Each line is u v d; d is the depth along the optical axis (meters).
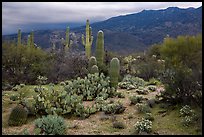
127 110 13.58
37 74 23.77
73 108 13.23
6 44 23.36
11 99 15.40
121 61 29.75
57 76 23.97
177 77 12.56
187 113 11.54
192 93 12.07
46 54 26.86
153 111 12.90
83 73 23.59
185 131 10.34
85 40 27.95
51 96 13.59
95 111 13.45
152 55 30.81
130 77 22.48
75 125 11.54
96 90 16.41
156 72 24.86
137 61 29.75
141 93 17.22
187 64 12.40
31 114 12.94
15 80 21.94
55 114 11.97
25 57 23.64
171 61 13.21
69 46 30.67
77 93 16.23
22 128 11.41
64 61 25.41
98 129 11.17
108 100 15.34
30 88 18.75
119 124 11.30
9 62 22.69
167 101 13.54
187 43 12.57
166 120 11.60
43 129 10.71
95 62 20.56
